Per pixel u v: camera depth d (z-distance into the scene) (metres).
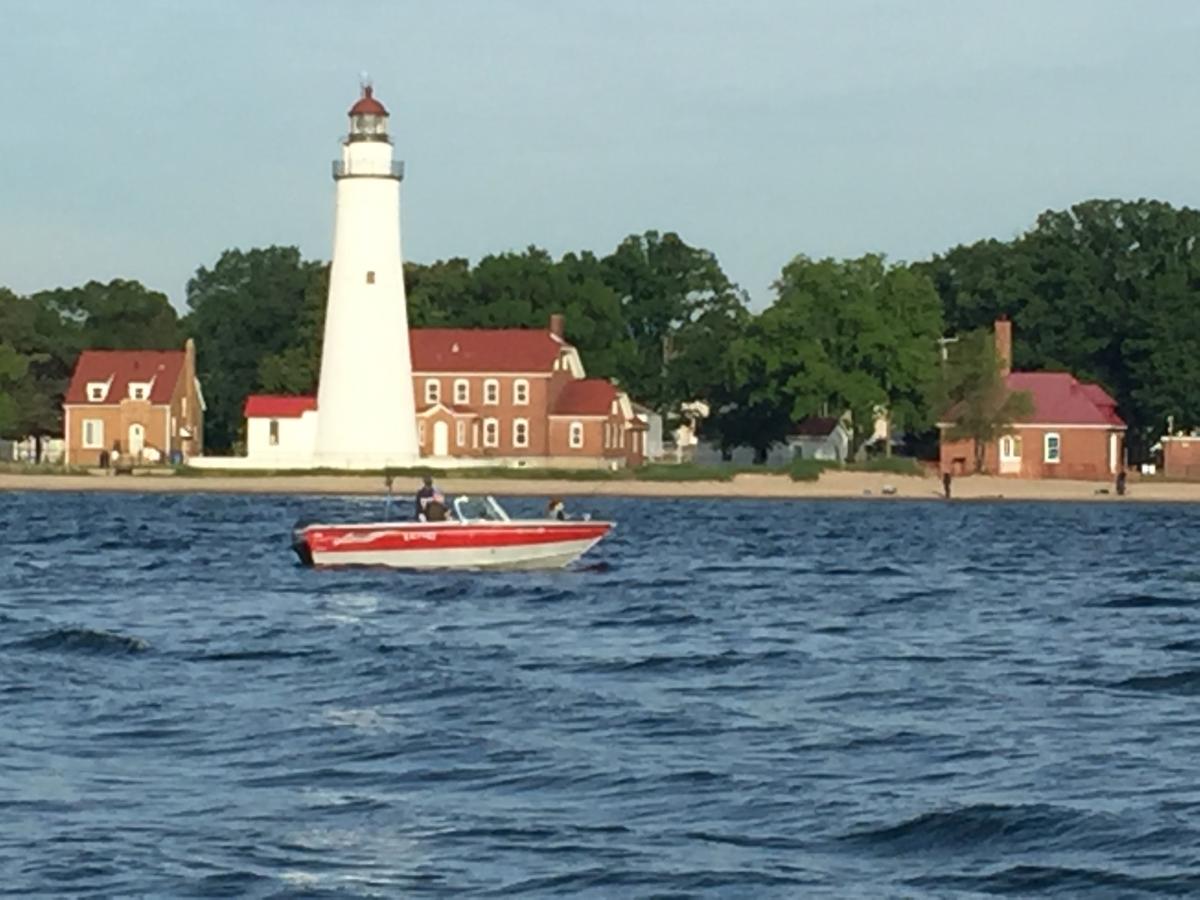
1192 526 101.31
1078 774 26.97
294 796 25.53
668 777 26.78
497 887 21.28
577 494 124.94
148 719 31.41
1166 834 23.30
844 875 21.83
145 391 142.88
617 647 42.31
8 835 23.19
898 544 83.12
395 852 22.66
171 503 112.31
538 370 141.00
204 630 45.47
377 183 123.81
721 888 21.28
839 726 31.16
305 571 62.41
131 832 23.42
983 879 21.69
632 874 21.77
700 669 38.62
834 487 130.50
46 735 29.84
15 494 123.31
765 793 25.80
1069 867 22.03
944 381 136.38
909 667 39.22
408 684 35.41
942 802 25.06
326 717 31.69
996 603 54.97
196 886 21.19
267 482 123.69
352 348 124.69
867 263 139.50
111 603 52.78
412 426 127.25
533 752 28.55
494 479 127.12
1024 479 136.25
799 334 138.62
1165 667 39.09
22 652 40.38
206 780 26.50
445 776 26.83
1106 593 58.50
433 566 60.53
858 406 138.25
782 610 51.91
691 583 60.28
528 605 52.12
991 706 33.56
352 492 122.06
